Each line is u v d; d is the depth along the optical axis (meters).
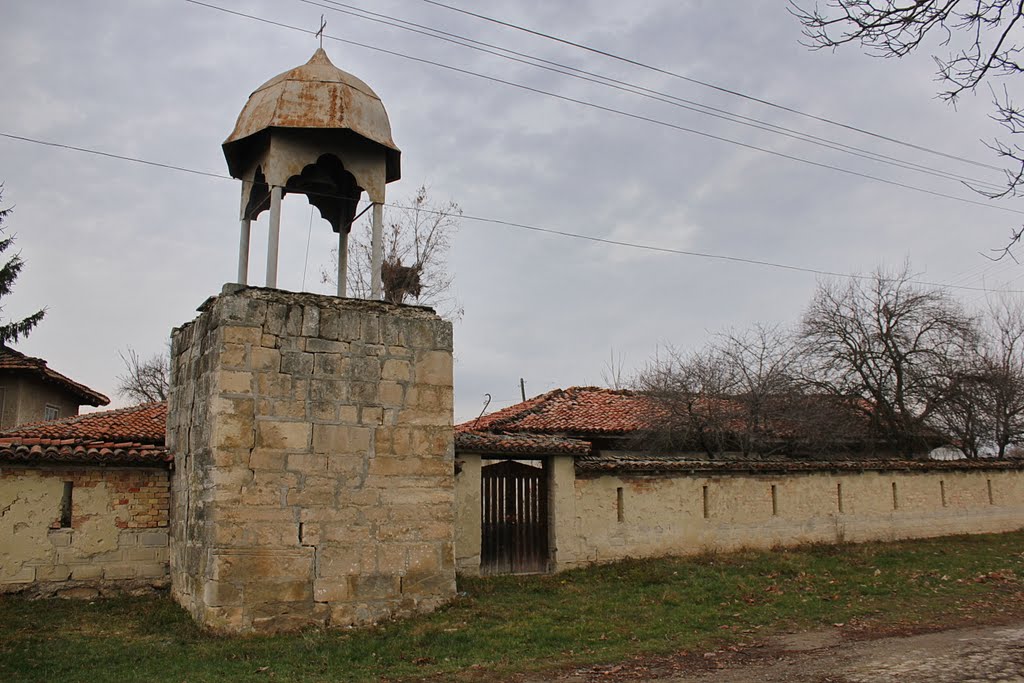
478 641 11.24
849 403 27.73
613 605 13.66
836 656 10.53
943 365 28.45
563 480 17.03
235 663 10.15
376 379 13.00
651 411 24.27
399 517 12.84
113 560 14.23
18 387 26.12
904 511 22.44
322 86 13.87
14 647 10.70
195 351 13.48
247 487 11.80
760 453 24.30
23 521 13.72
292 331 12.48
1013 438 28.72
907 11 7.95
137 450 14.64
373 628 12.03
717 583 15.45
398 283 28.22
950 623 12.76
